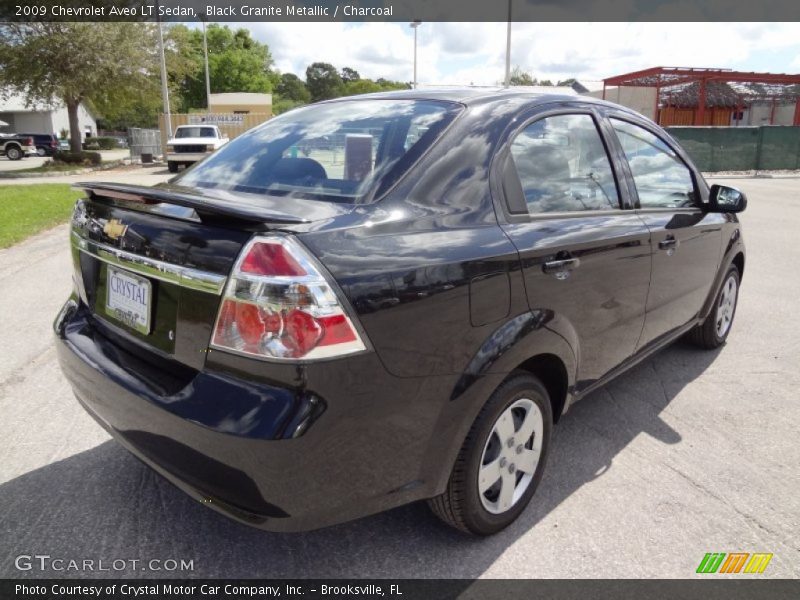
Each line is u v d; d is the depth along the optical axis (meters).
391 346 1.93
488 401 2.30
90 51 24.98
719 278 4.25
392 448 2.01
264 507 1.84
